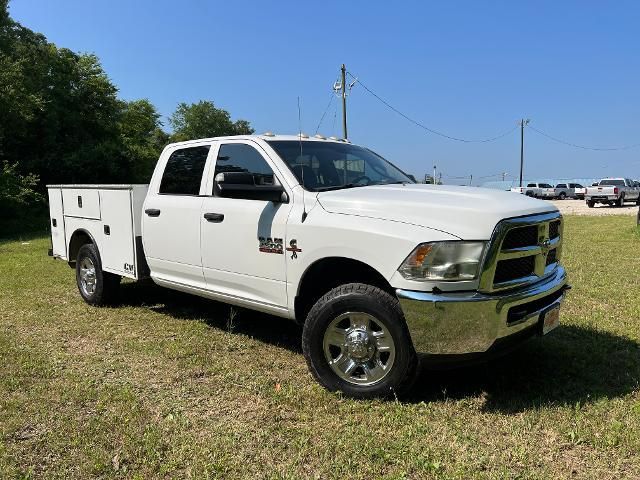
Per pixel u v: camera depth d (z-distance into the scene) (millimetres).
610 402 3713
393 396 3838
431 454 3135
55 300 7117
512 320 3619
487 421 3543
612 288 7160
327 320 3955
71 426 3506
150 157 30859
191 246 5211
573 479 2889
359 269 4070
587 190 35062
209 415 3691
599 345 4891
